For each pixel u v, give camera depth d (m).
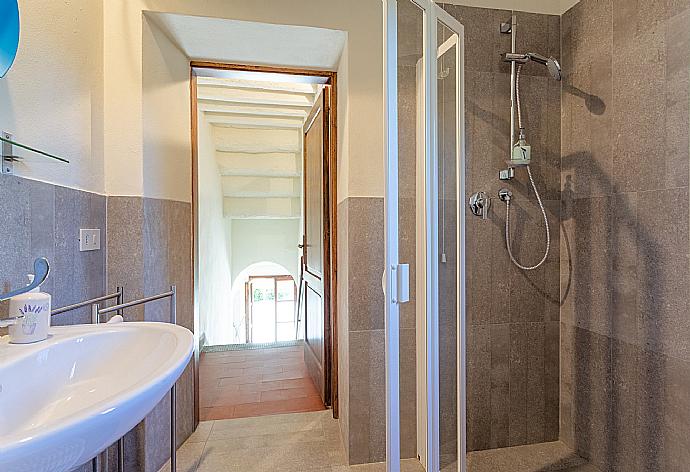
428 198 1.42
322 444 2.03
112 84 1.68
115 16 1.69
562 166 2.00
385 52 1.27
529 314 2.01
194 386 2.18
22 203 1.12
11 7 1.04
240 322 6.18
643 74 1.58
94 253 1.57
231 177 4.73
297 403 2.51
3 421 0.72
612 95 1.72
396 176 1.31
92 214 1.55
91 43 1.56
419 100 1.39
